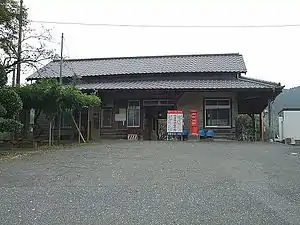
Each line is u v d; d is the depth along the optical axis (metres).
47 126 21.80
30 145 15.49
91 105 18.81
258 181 7.07
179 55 26.16
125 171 8.24
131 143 16.88
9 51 16.88
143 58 26.52
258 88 20.20
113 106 23.05
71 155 11.59
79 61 27.25
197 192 6.12
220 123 21.78
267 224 4.45
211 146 14.73
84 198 5.73
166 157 10.82
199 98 22.06
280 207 5.20
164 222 4.53
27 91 16.03
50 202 5.49
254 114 25.09
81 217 4.74
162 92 21.75
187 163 9.52
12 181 7.15
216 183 6.87
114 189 6.36
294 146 15.10
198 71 23.00
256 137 21.30
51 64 26.09
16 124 13.47
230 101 21.80
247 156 11.09
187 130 21.45
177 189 6.35
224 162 9.72
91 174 7.88
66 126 21.84
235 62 23.94
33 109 17.44
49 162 9.90
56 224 4.46
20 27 16.91
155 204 5.36
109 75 24.14
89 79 24.47
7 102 13.53
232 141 19.23
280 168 8.69
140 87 21.47
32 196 5.88
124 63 25.84
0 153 12.38
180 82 22.20
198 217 4.73
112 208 5.15
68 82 24.34
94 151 12.84
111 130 22.91
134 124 22.70
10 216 4.78
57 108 16.62
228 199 5.66
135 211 5.00
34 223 4.50
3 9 15.25
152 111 23.47
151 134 23.80
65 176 7.66
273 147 14.34
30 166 9.16
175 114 20.81
